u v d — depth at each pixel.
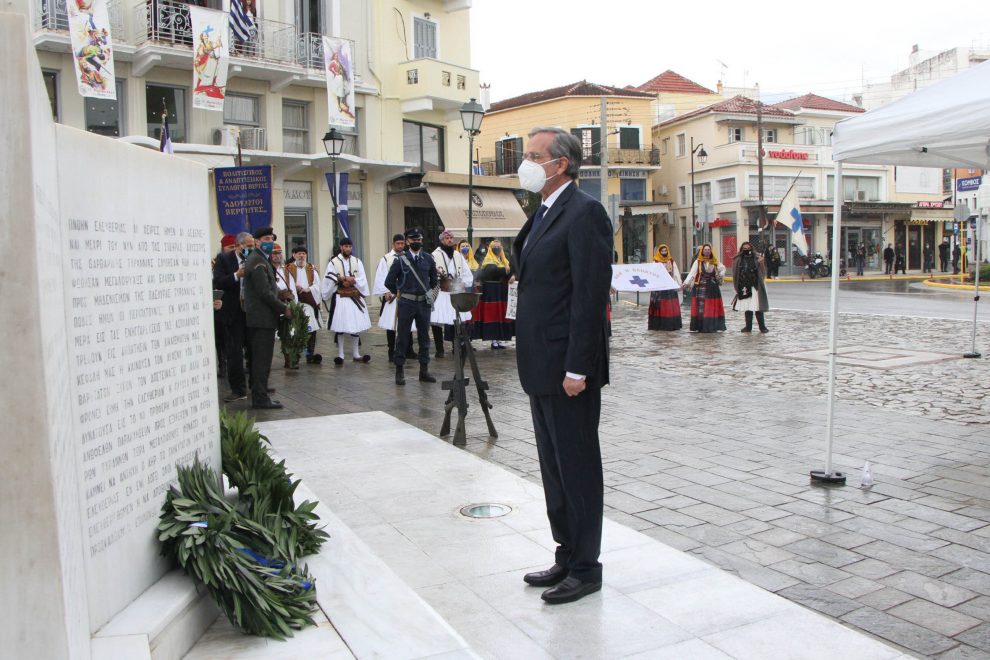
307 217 25.47
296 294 13.30
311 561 3.81
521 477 6.03
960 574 4.12
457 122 29.62
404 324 10.58
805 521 4.96
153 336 3.21
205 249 3.81
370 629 3.13
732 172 46.44
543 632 3.50
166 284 3.35
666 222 51.44
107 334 2.82
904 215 50.81
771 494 5.51
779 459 6.43
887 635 3.49
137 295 3.07
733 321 19.00
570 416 3.80
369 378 11.27
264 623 3.07
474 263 15.55
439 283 12.65
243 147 23.00
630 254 49.03
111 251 2.88
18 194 1.99
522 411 8.70
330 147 19.19
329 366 12.62
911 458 6.37
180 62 21.23
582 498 3.82
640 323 18.89
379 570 3.71
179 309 3.48
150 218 3.22
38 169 2.10
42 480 2.02
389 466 6.30
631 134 48.34
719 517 5.06
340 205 19.31
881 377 10.38
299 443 7.13
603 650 3.33
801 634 3.45
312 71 24.14
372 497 5.50
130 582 2.94
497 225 29.39
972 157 6.95
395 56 27.30
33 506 2.02
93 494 2.69
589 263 3.66
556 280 3.79
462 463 6.38
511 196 31.02
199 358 3.71
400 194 27.94
